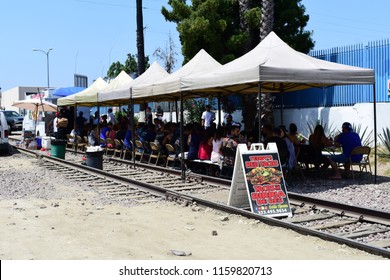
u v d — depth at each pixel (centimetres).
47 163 1786
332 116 2014
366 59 1869
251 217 866
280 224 804
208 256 657
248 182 896
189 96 1973
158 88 1501
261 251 681
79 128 2459
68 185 1290
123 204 1027
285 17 2353
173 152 1598
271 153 936
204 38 2308
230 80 1174
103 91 2038
